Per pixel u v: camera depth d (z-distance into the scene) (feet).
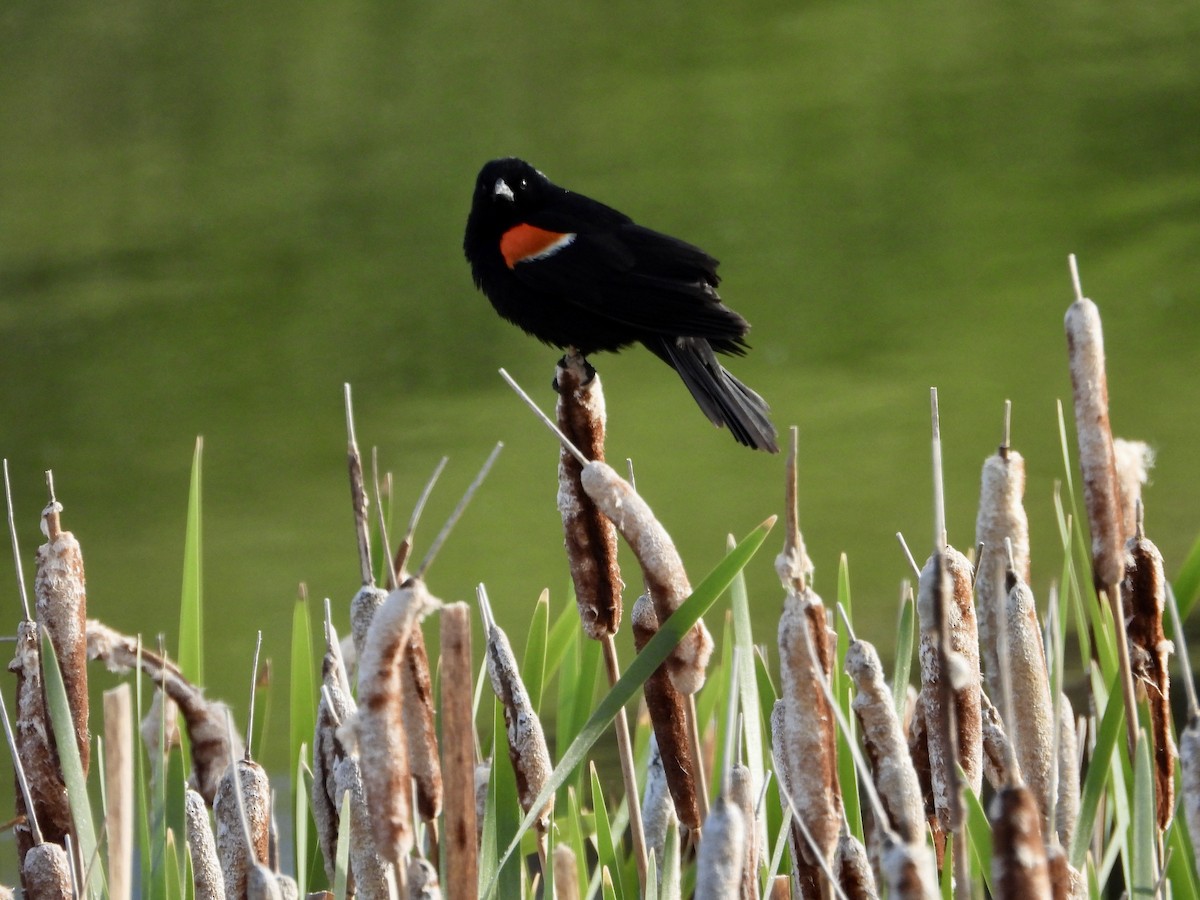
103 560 47.42
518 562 43.88
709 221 86.22
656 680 11.60
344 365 68.08
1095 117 96.53
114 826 11.63
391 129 112.98
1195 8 120.78
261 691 15.66
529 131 109.19
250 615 41.55
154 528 50.29
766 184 91.30
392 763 8.43
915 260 75.00
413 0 149.59
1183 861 10.90
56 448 60.08
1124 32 116.26
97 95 124.26
